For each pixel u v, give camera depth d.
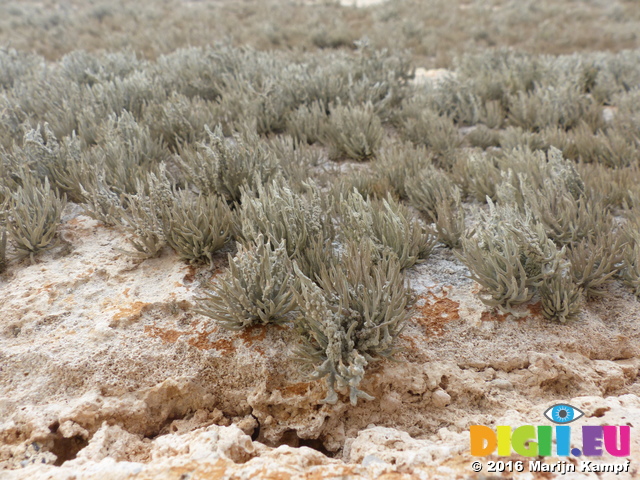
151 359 2.60
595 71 7.96
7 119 5.23
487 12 15.32
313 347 2.57
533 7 16.03
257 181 3.72
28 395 2.45
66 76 7.64
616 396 2.52
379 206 3.61
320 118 5.85
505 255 2.83
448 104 6.56
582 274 3.00
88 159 4.37
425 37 12.73
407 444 2.15
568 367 2.57
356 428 2.49
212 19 14.94
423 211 4.18
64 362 2.55
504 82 7.35
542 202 3.47
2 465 2.13
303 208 3.31
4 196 3.84
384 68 7.28
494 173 4.17
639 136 5.21
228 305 2.59
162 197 3.47
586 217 3.39
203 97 7.01
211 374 2.60
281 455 1.96
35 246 3.48
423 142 5.49
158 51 11.30
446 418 2.46
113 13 16.05
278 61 8.20
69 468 1.95
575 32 12.74
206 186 4.01
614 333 2.80
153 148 4.79
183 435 2.19
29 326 2.84
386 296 2.49
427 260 3.43
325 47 12.55
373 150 5.21
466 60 9.08
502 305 2.90
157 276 3.25
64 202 4.03
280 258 2.76
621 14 15.14
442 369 2.58
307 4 18.16
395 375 2.53
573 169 3.92
